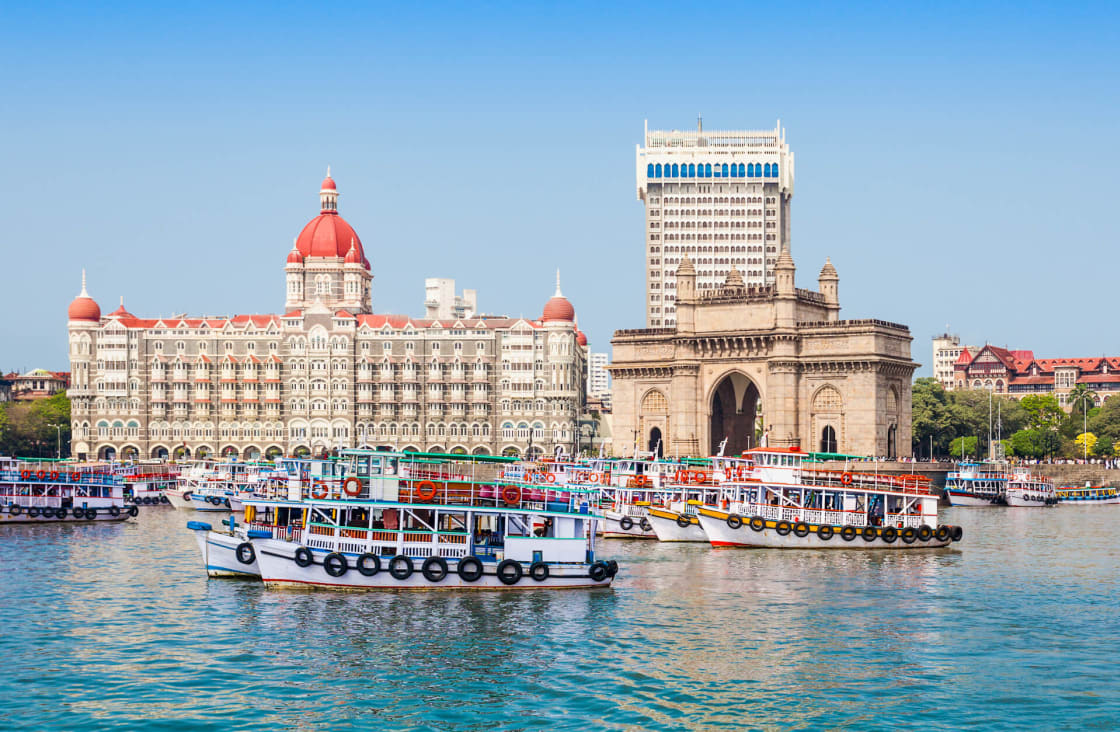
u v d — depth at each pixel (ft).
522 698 208.33
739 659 233.35
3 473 485.97
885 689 214.48
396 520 301.43
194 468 655.76
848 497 413.80
